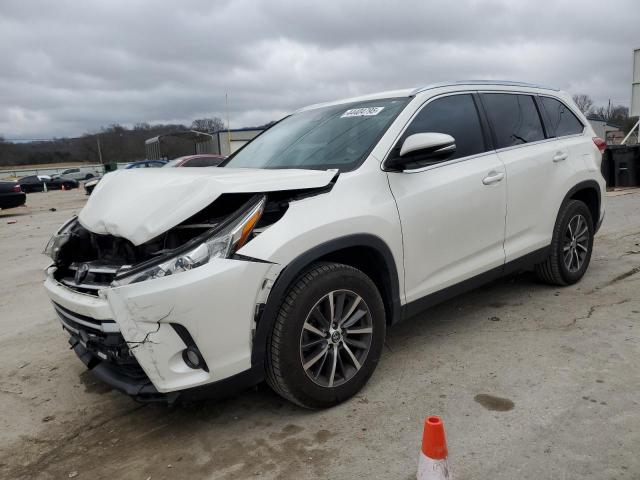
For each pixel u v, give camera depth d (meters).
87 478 2.64
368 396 3.19
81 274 2.98
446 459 2.09
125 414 3.26
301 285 2.84
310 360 2.92
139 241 2.63
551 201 4.48
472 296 4.88
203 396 2.67
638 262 5.73
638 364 3.35
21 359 4.23
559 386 3.15
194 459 2.72
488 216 3.88
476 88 4.12
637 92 16.44
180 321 2.52
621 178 13.39
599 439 2.61
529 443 2.62
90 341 2.84
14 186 16.91
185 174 3.02
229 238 2.63
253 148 4.29
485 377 3.32
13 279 7.17
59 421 3.23
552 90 4.92
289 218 2.82
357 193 3.11
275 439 2.83
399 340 4.00
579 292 4.80
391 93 3.89
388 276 3.27
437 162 3.62
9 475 2.72
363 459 2.60
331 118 3.97
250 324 2.69
